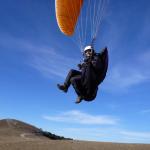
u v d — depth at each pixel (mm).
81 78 12648
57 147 39000
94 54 12742
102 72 12664
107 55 12703
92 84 12656
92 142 44156
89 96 12867
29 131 77312
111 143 43531
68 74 12898
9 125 79688
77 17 14508
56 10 14328
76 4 14078
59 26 14641
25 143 40188
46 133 78375
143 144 43375
